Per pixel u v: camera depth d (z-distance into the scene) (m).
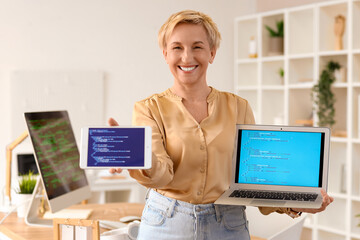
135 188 4.24
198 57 1.48
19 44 4.50
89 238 1.79
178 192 1.48
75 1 4.67
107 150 1.32
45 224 2.44
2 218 2.59
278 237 2.06
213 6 5.27
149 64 4.96
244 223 1.54
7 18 4.46
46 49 4.59
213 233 1.47
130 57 4.89
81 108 4.68
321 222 4.42
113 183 4.17
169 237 1.46
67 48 4.66
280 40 4.89
